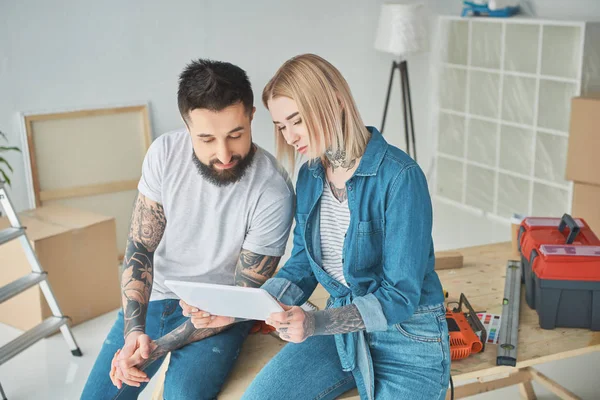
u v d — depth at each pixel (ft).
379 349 6.45
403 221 6.04
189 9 15.21
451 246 15.51
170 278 7.54
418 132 18.93
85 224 11.90
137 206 7.47
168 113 15.53
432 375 6.31
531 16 16.26
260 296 5.61
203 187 7.22
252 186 7.17
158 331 7.40
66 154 14.39
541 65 15.26
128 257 7.36
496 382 9.09
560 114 15.07
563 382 9.91
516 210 16.66
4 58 13.58
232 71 6.51
